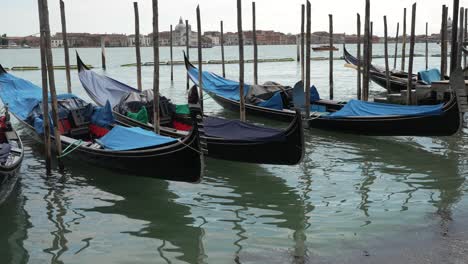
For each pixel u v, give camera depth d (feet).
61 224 29.50
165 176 34.58
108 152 36.73
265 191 34.99
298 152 36.96
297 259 24.38
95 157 38.19
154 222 29.73
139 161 34.99
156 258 25.05
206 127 42.45
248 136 39.22
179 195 34.40
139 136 36.70
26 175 38.70
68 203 32.91
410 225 28.27
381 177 37.78
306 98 54.13
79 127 45.78
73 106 46.91
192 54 340.80
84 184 36.65
